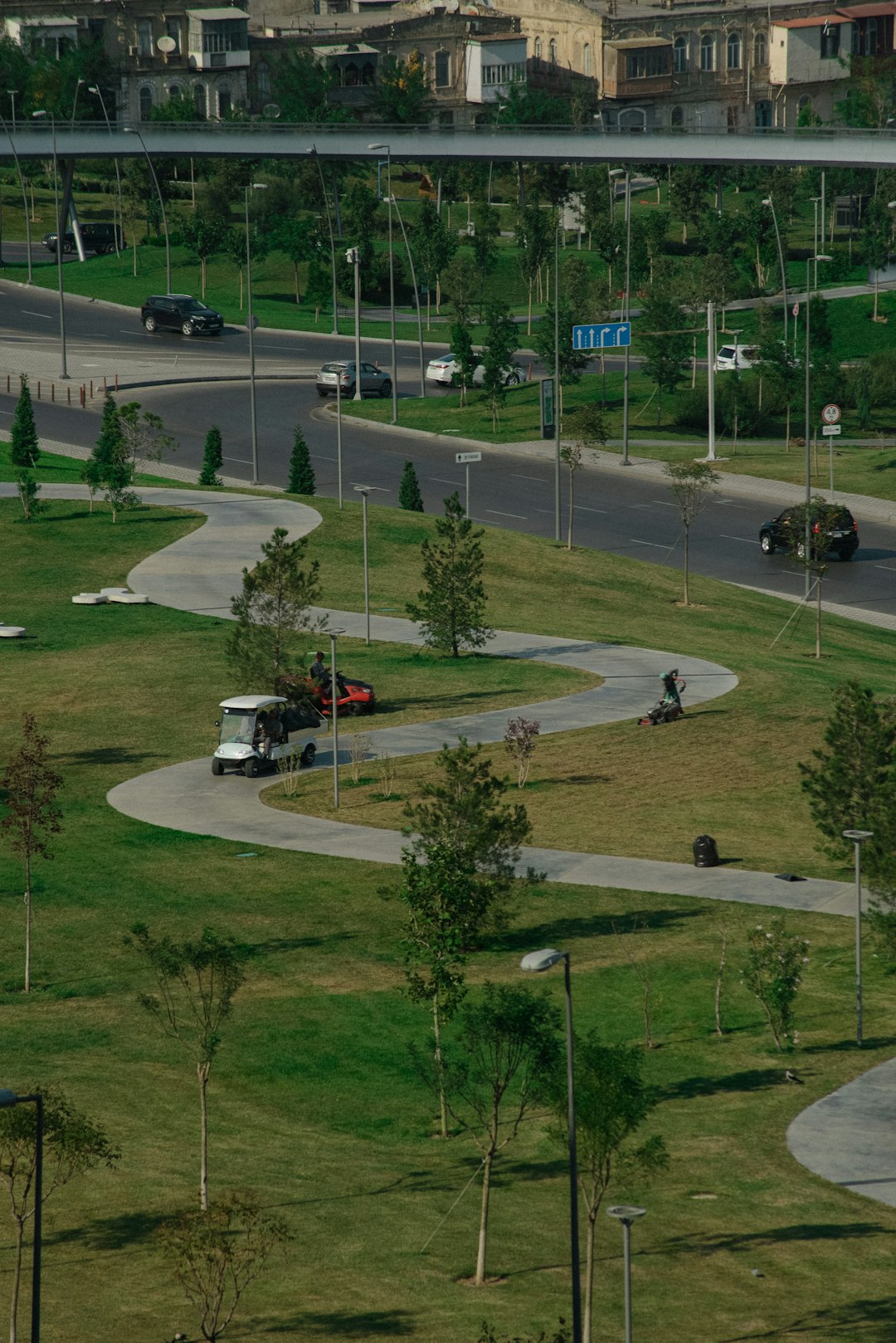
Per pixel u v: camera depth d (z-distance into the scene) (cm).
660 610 9256
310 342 16975
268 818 6084
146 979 4759
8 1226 3341
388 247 19988
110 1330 2858
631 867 5538
